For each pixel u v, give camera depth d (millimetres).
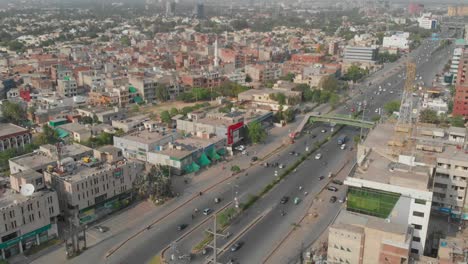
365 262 135250
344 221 144500
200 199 193500
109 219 175375
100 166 184625
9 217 145500
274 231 168250
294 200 193375
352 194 150250
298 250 155375
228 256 151250
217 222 172625
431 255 150125
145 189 188375
